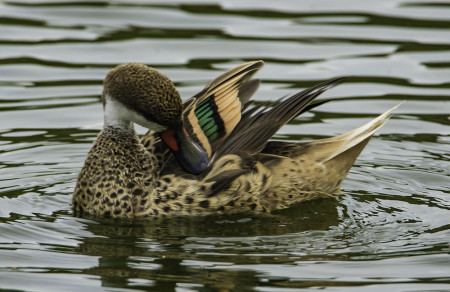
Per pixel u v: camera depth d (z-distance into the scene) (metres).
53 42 18.52
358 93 16.52
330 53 18.14
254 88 13.14
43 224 11.32
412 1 21.06
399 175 13.37
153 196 11.71
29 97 16.16
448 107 15.87
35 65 17.39
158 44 18.53
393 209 11.97
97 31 19.17
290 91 16.23
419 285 9.48
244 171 11.80
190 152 11.74
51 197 12.41
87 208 11.86
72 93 16.38
